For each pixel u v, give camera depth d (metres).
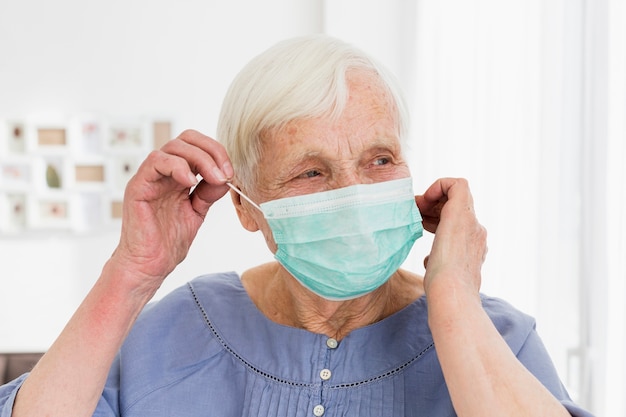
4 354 2.07
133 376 1.13
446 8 3.09
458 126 3.04
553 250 2.43
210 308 1.21
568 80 2.39
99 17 3.86
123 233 1.03
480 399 0.87
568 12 2.39
